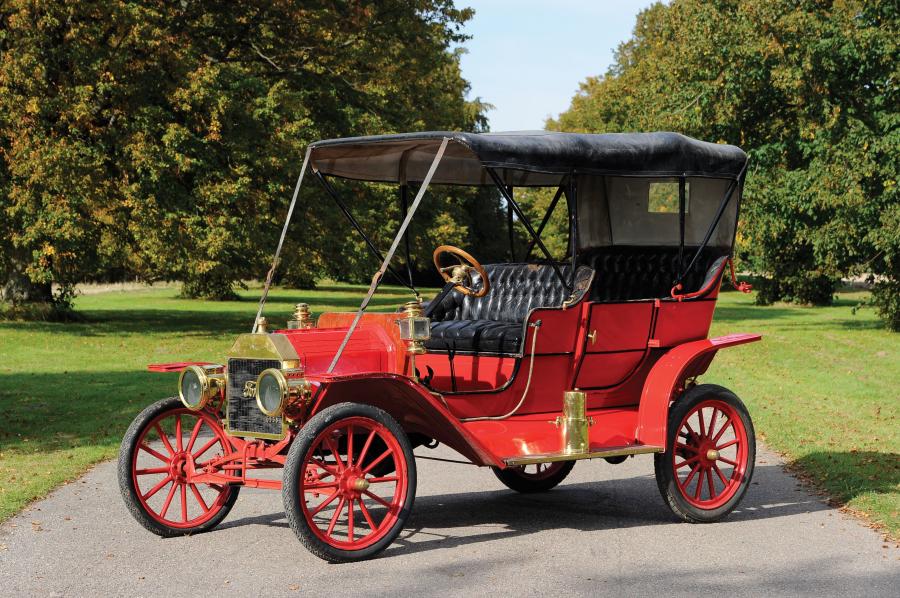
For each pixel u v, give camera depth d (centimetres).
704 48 2433
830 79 2303
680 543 602
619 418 684
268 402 550
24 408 1222
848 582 512
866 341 2278
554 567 543
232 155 2325
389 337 610
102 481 796
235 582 512
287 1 2612
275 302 4147
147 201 2166
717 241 726
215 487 640
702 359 707
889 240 2138
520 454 615
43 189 2148
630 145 653
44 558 562
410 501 571
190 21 2577
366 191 2752
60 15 2150
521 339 631
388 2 2914
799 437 998
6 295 2759
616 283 706
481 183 816
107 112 2252
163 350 2058
